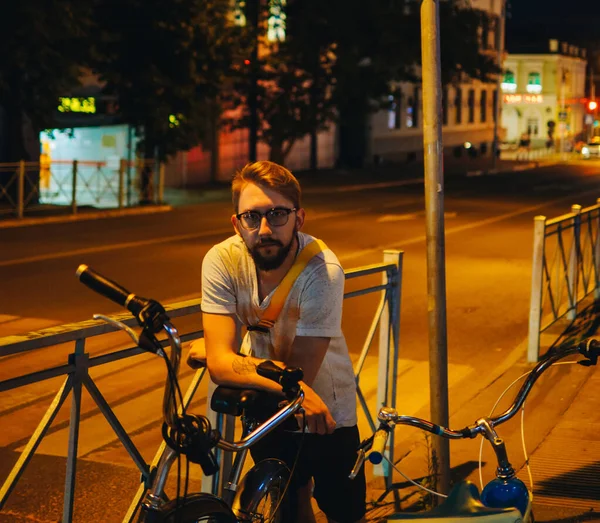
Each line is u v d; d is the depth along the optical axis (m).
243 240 3.10
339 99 33.16
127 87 24.61
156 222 21.67
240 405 2.86
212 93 26.06
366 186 35.69
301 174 40.28
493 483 3.07
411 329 10.19
